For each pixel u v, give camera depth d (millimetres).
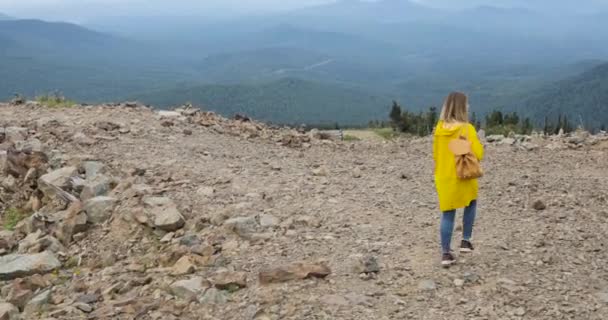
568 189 12492
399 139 19109
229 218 10617
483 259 9500
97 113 17484
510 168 14328
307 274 9062
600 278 9094
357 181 12750
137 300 8906
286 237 10125
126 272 9719
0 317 8836
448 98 9320
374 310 8453
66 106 19078
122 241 10492
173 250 9828
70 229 10828
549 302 8578
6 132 14594
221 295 8859
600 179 13242
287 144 16266
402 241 10031
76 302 9000
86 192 11727
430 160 14867
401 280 9016
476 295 8719
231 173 12719
